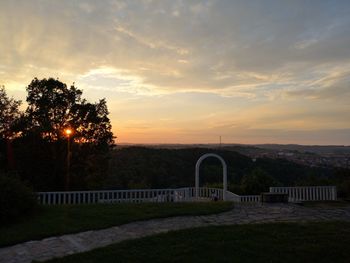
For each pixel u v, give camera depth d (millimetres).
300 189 19344
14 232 9922
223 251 8320
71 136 28797
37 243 9250
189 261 7699
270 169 41844
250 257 8000
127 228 10773
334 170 40344
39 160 27375
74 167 29297
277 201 15945
